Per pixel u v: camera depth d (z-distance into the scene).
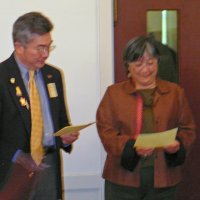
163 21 3.33
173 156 2.28
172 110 2.34
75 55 3.21
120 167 2.34
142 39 2.28
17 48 2.11
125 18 3.30
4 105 2.09
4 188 1.32
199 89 3.40
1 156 2.11
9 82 2.11
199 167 3.45
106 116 2.38
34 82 2.21
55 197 2.24
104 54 3.23
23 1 3.13
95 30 3.20
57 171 2.28
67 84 3.23
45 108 2.24
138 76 2.31
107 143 2.31
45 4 3.14
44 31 2.06
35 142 2.17
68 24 3.17
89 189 3.36
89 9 3.17
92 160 3.33
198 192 3.49
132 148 2.24
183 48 3.36
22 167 1.49
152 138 2.12
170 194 2.37
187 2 3.32
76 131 2.22
